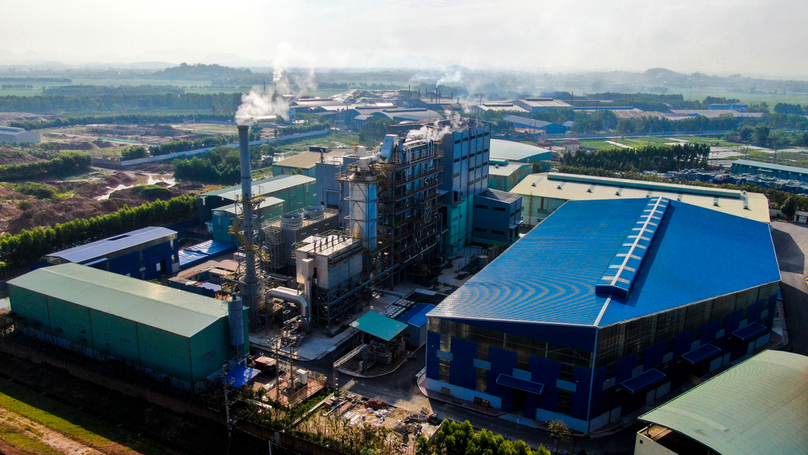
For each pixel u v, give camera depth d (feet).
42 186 556.51
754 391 178.50
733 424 160.56
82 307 236.84
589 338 190.70
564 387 199.93
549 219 345.72
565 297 219.00
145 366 225.35
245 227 272.51
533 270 257.34
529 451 164.66
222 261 357.82
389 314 275.18
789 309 307.58
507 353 207.72
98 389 228.22
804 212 487.61
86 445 195.31
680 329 221.46
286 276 305.32
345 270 283.18
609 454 188.34
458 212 388.57
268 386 224.12
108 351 234.79
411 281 343.67
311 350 259.60
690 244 280.72
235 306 224.12
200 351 215.51
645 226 285.64
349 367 245.65
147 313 227.81
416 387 231.09
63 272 270.87
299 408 205.98
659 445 162.81
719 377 192.24
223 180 633.61
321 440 188.34
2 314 266.57
